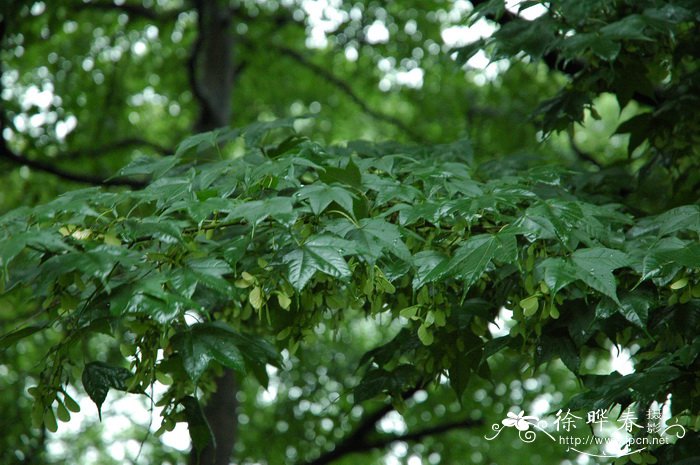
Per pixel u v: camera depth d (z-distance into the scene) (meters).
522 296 3.58
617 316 3.63
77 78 11.22
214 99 10.61
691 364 3.36
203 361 3.16
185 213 3.88
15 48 9.55
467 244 3.10
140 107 12.83
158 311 2.77
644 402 3.29
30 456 9.88
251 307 4.02
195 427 3.37
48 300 3.17
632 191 5.57
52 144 10.32
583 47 4.06
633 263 3.20
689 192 4.93
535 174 4.05
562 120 4.86
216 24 10.86
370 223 3.11
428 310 3.36
